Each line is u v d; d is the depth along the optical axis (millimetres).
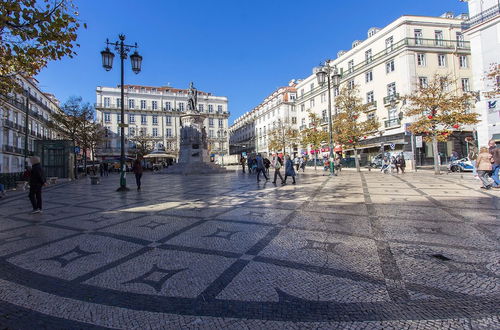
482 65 19812
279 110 55156
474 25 20219
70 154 19234
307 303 2281
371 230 4285
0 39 4645
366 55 34312
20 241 4203
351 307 2201
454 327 1916
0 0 4066
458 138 28703
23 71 6039
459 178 12742
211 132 65625
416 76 28453
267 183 12703
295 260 3188
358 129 22859
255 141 69312
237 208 6418
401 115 27156
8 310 2291
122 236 4348
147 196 9156
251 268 2998
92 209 6871
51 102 48375
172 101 63625
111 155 56531
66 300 2436
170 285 2662
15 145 33781
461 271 2764
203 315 2150
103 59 11008
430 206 5973
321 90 42875
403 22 29078
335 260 3152
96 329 2016
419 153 27750
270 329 1954
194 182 14516
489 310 2092
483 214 5102
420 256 3186
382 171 20172
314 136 29969
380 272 2807
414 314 2080
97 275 2930
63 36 4629
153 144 56938
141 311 2232
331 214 5473
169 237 4230
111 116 58188
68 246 3912
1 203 8547
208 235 4273
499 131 18672
